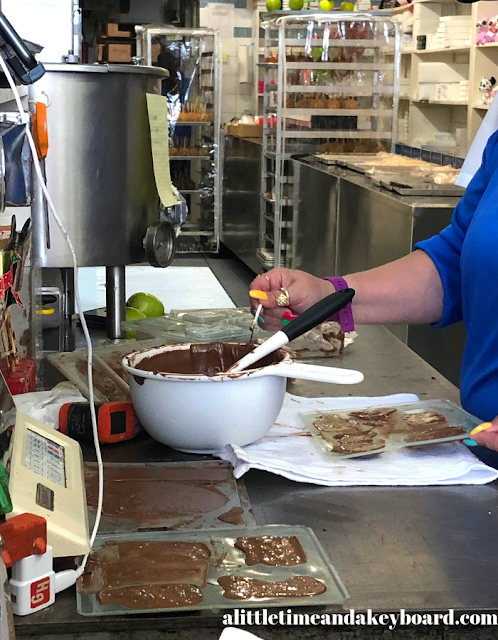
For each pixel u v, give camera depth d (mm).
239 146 6785
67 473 895
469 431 1145
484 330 1394
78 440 1147
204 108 6812
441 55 6551
